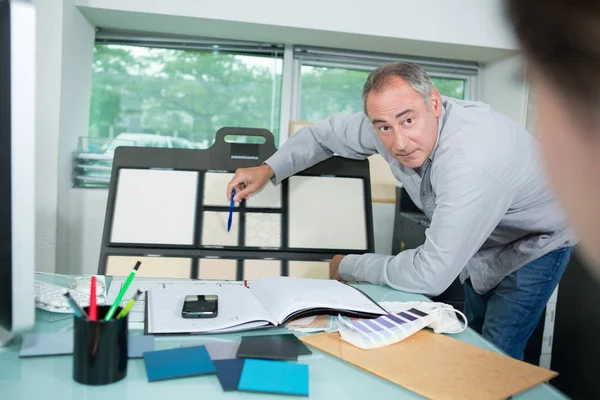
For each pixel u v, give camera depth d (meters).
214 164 1.59
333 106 2.60
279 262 1.48
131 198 1.50
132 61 2.39
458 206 1.13
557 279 1.49
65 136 2.05
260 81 2.50
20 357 0.67
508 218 1.41
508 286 1.52
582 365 1.83
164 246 1.45
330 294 0.93
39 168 1.97
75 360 0.61
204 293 0.97
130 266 1.41
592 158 0.19
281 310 0.85
